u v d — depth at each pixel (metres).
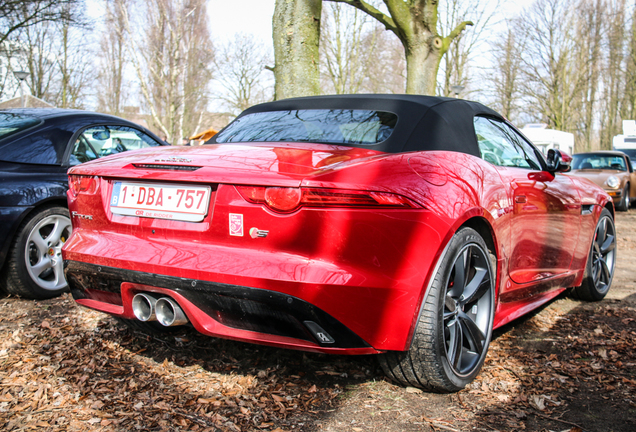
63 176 3.79
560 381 2.36
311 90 6.44
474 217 2.27
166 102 30.55
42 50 32.19
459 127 2.61
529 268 2.92
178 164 2.09
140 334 2.88
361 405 2.10
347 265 1.85
